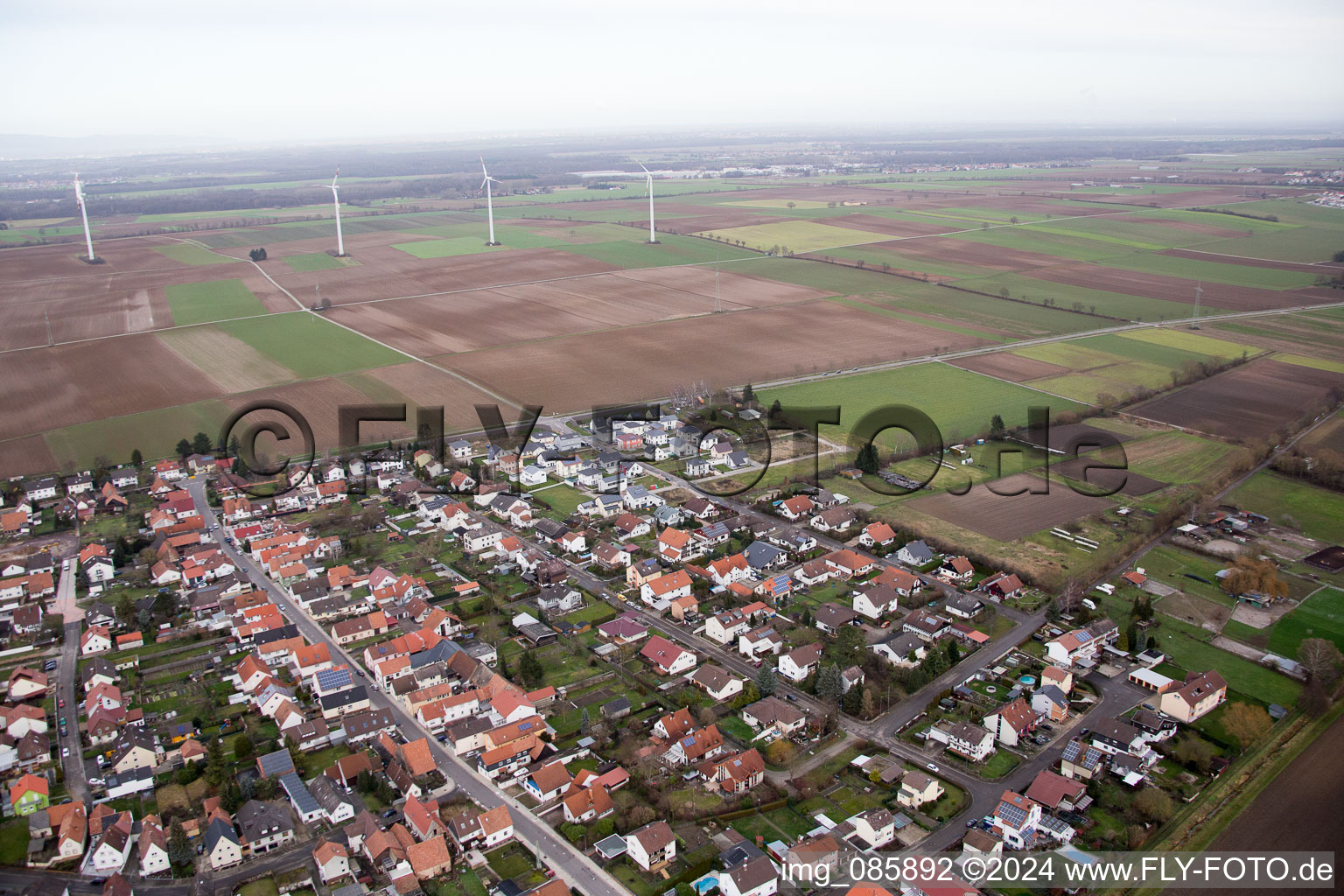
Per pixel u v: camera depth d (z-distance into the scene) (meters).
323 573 177.38
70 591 172.25
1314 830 106.75
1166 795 110.81
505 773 122.19
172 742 129.00
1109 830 107.94
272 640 151.50
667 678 142.88
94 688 135.62
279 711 131.75
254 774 122.44
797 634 151.12
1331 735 123.62
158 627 159.38
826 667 136.00
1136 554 176.38
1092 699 134.12
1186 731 125.50
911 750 124.88
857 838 108.25
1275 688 134.62
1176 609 156.88
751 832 109.94
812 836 108.12
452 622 156.62
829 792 116.75
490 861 106.75
